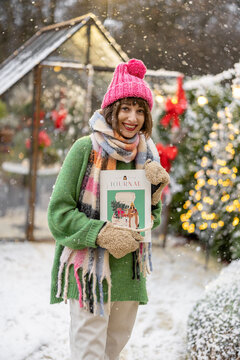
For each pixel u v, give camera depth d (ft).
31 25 32.50
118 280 6.89
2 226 19.07
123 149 6.80
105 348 7.43
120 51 16.40
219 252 15.15
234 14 28.40
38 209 19.47
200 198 15.60
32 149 18.07
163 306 12.22
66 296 6.85
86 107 18.20
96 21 15.97
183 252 17.17
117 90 6.78
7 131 21.15
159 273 14.92
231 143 14.57
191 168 16.25
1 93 16.28
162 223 17.74
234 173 14.60
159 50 30.22
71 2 31.53
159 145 15.99
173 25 29.78
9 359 9.06
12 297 12.46
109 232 6.43
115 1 29.17
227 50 28.73
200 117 15.97
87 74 17.48
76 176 6.83
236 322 8.47
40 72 17.28
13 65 18.10
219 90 15.83
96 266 6.72
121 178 6.75
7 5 32.09
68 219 6.64
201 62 30.22
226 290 9.43
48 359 9.26
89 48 16.42
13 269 14.92
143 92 6.84
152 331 10.71
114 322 7.34
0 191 20.13
